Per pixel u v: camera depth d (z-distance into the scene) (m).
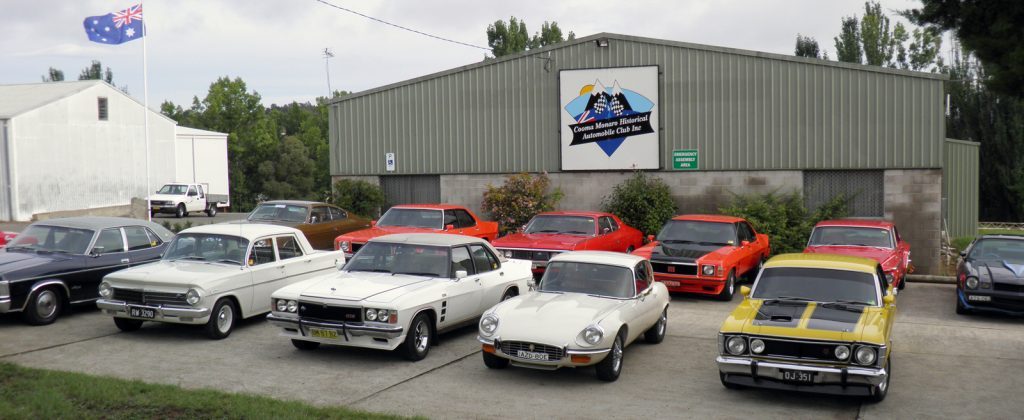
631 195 21.19
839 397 8.56
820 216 20.06
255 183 71.81
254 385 8.76
